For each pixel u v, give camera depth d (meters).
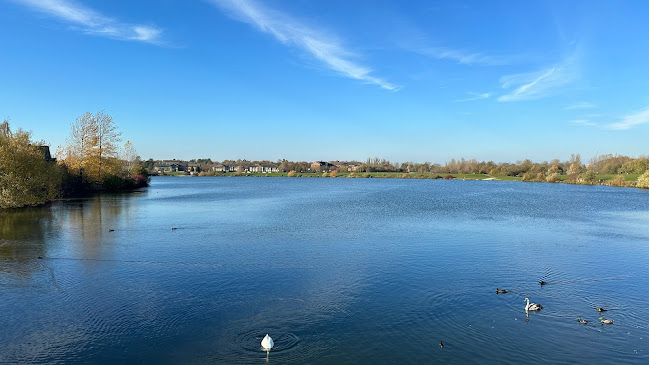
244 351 14.66
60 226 40.84
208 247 31.48
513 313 18.52
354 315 18.05
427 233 38.62
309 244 32.97
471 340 15.77
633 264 27.38
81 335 15.78
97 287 21.36
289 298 20.11
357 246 32.25
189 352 14.55
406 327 16.91
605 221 49.38
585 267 26.53
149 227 41.22
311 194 98.38
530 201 78.75
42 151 61.62
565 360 14.34
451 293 21.08
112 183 94.56
